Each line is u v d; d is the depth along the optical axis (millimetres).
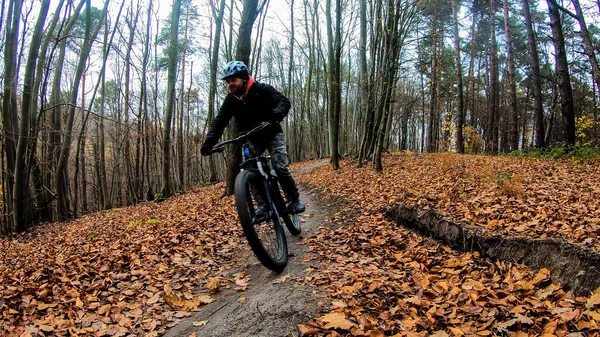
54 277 4934
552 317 2672
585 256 3158
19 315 3896
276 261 3986
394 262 4199
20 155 12562
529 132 39312
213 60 21312
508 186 6035
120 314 3828
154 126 24688
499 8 25953
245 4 10406
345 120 39625
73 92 16250
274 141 4191
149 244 6207
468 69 37312
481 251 4145
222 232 6578
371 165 13922
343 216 6605
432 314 2865
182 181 25828
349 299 3230
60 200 16719
